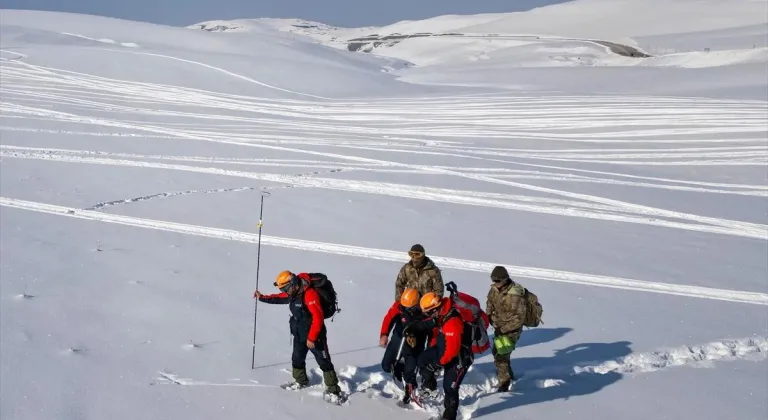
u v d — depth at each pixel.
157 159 21.06
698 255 14.04
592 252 13.71
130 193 16.09
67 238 11.95
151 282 9.80
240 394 6.53
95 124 28.08
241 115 36.31
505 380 7.14
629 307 10.34
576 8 184.38
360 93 49.53
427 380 6.70
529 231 15.19
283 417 6.17
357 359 7.61
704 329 9.45
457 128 33.81
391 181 19.70
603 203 18.81
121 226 13.16
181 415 6.05
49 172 17.78
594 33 150.00
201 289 9.66
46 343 7.33
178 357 7.26
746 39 117.38
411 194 18.28
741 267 13.25
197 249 11.88
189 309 8.78
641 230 16.11
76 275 9.84
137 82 47.47
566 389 7.32
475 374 7.50
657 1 178.75
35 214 13.54
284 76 53.03
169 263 10.88
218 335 7.98
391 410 6.51
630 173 23.83
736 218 17.86
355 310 9.26
